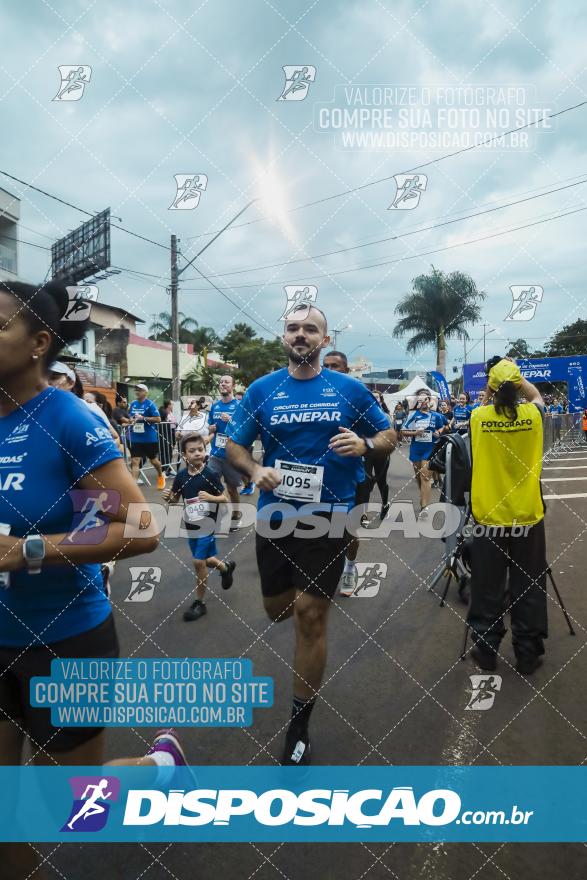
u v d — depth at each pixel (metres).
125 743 2.17
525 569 2.67
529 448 2.64
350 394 2.18
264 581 2.23
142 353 18.56
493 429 2.65
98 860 1.61
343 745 2.13
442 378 9.38
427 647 3.00
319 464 2.11
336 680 2.65
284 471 2.14
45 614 1.26
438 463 3.74
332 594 2.07
